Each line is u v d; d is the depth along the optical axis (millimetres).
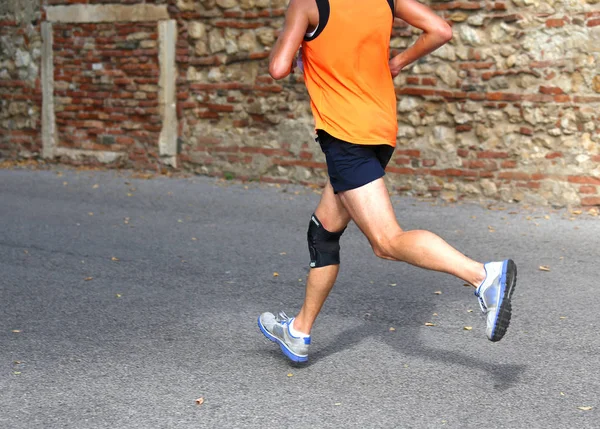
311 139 18109
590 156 15297
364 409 6336
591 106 15195
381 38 6555
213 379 7012
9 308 9203
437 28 6758
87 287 10133
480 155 16328
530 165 15875
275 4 18172
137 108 20250
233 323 8695
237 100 18891
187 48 19375
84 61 20844
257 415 6215
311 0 6484
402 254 6215
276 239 13023
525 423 6055
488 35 16000
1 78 22078
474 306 9305
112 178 19297
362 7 6492
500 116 16047
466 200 16438
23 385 6859
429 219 14641
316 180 18172
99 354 7664
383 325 8617
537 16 15484
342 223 6938
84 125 21078
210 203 16188
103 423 6074
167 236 13203
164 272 10906
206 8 19000
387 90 6660
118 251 12125
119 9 20094
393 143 6613
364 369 7262
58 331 8375
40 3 21250
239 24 18625
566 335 8234
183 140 19766
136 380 6977
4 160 22234
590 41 15062
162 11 19562
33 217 14703
